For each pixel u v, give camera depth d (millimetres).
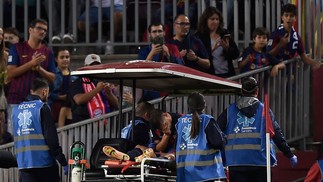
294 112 41375
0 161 35594
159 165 33688
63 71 41562
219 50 41438
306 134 41406
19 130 35281
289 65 41250
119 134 35344
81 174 34219
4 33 41969
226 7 43438
